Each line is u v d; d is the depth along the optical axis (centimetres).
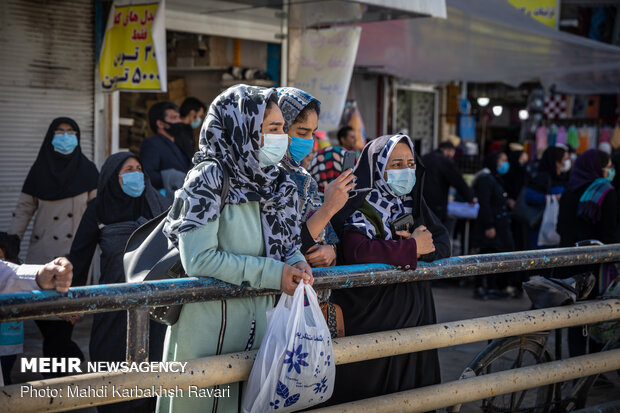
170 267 224
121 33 567
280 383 217
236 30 726
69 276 187
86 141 648
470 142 1354
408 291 296
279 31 755
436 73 1117
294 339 217
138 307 200
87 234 373
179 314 229
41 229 487
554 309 321
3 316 176
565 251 323
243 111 221
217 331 228
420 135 1326
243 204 227
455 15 852
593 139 1349
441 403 278
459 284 905
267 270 218
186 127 591
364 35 929
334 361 234
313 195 278
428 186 812
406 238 283
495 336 295
